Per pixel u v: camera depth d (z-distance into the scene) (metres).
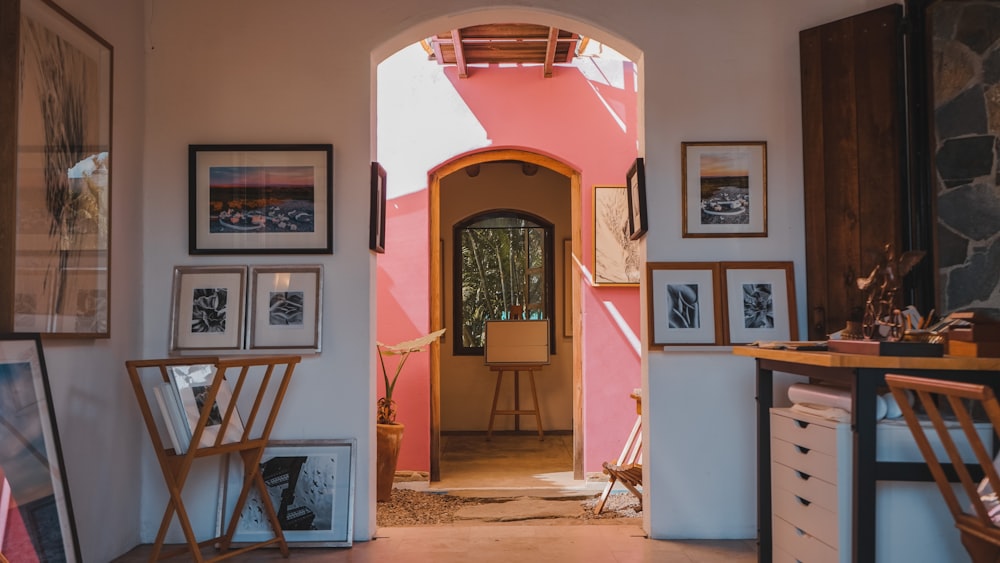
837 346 3.02
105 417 3.79
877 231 4.04
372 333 4.35
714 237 4.32
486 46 6.22
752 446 4.26
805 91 4.28
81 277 3.52
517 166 10.11
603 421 6.59
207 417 3.44
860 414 2.56
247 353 4.20
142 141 4.27
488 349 9.23
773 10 4.38
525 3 4.33
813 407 2.96
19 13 2.96
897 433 2.59
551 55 6.23
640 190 4.30
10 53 2.93
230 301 4.21
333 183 4.29
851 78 4.16
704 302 4.29
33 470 2.72
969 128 3.80
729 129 4.36
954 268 3.84
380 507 5.85
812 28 4.28
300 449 4.15
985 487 2.49
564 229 10.05
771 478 3.29
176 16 4.33
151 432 3.46
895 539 2.59
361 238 4.27
